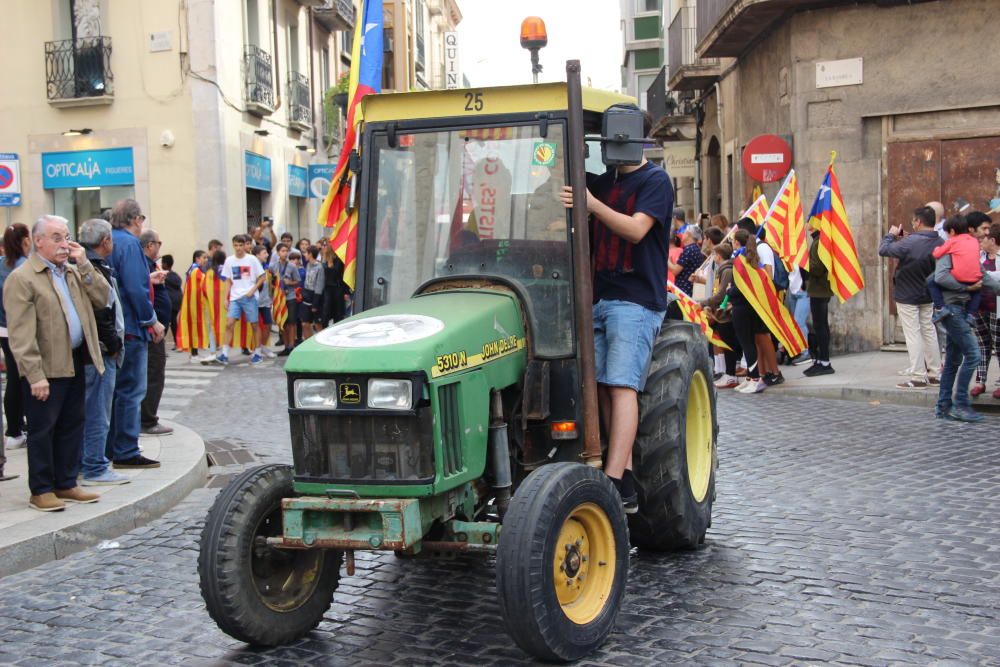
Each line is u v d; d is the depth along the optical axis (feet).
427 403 14.88
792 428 34.88
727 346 45.27
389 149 18.74
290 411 15.53
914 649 15.62
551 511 14.97
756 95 63.87
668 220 18.19
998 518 22.98
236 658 16.15
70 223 82.33
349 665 15.71
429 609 18.03
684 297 41.93
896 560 20.02
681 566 19.89
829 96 54.13
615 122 16.65
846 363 49.65
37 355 23.07
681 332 20.81
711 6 67.00
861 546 20.98
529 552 14.70
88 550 22.58
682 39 86.28
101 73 79.56
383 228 18.69
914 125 52.85
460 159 18.30
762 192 63.00
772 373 44.34
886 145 53.26
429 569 20.27
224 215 79.82
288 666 15.75
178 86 79.05
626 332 17.97
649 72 143.43
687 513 19.90
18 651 16.76
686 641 16.08
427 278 18.42
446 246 18.34
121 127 80.12
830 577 19.06
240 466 30.94
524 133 17.95
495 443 16.21
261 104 86.17
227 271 59.41
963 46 51.29
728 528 22.52
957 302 35.60
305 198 103.45
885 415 37.40
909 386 41.14
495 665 15.47
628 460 18.01
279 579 16.79
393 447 14.99
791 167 55.72
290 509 15.51
